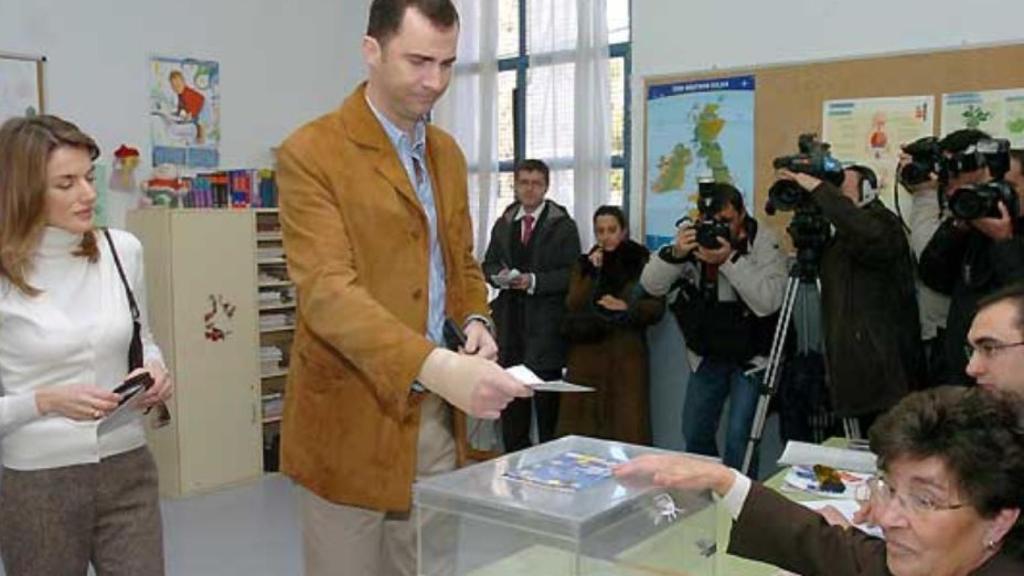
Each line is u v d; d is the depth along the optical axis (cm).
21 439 179
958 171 289
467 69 544
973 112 345
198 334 464
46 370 181
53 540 181
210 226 467
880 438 109
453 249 175
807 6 379
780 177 328
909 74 357
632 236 442
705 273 372
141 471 192
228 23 520
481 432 502
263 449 498
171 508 439
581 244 479
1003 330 150
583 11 494
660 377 423
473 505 114
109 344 187
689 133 415
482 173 540
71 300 184
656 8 421
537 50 515
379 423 159
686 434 390
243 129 532
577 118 499
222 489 471
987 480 102
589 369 421
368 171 157
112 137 473
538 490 116
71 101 458
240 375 483
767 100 391
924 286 331
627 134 480
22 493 179
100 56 467
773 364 344
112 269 191
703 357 379
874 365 315
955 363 289
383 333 141
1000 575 106
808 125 382
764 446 375
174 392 454
